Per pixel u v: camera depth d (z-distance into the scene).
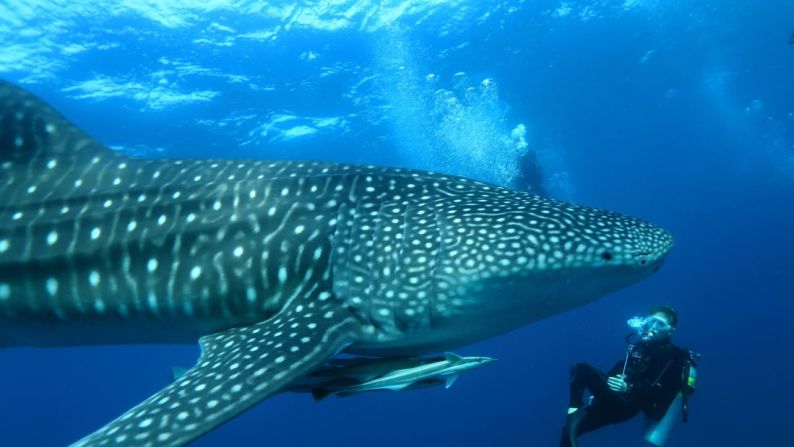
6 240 3.80
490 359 3.45
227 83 21.23
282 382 2.88
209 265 3.60
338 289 3.51
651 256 3.66
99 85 19.75
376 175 4.01
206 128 24.12
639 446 22.42
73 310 3.69
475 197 3.94
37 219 3.86
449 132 30.22
